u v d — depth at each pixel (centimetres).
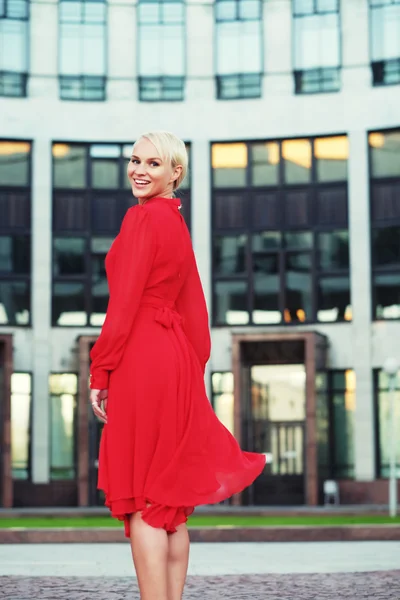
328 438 3959
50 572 1262
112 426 508
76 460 4012
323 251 4047
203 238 4088
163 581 503
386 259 4003
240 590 1029
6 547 1830
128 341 512
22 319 4047
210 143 4131
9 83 4116
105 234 4109
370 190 4028
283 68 4116
